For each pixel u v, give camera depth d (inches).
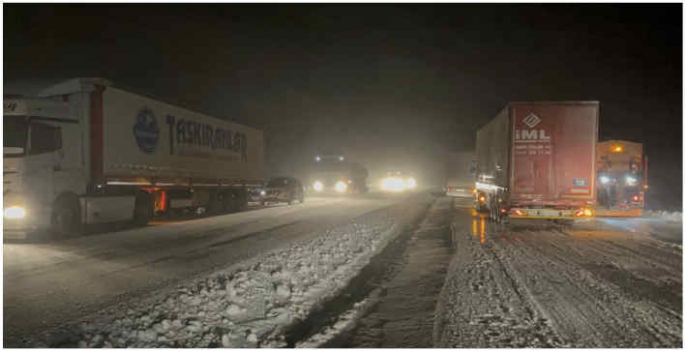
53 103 528.7
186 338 199.9
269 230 579.2
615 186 807.1
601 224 677.3
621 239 513.3
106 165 559.2
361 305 253.3
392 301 261.3
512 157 593.3
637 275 320.8
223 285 277.6
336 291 284.7
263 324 221.5
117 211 587.8
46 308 241.6
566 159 587.5
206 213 823.1
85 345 188.1
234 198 898.1
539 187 589.6
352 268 351.9
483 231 591.5
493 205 709.3
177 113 706.8
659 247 452.4
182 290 269.9
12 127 496.4
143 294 268.5
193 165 748.0
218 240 491.2
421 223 695.7
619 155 810.8
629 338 198.4
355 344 196.4
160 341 195.8
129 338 197.8
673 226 649.0
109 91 563.2
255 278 296.0
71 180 533.3
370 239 499.5
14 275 319.0
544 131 588.4
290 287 287.1
